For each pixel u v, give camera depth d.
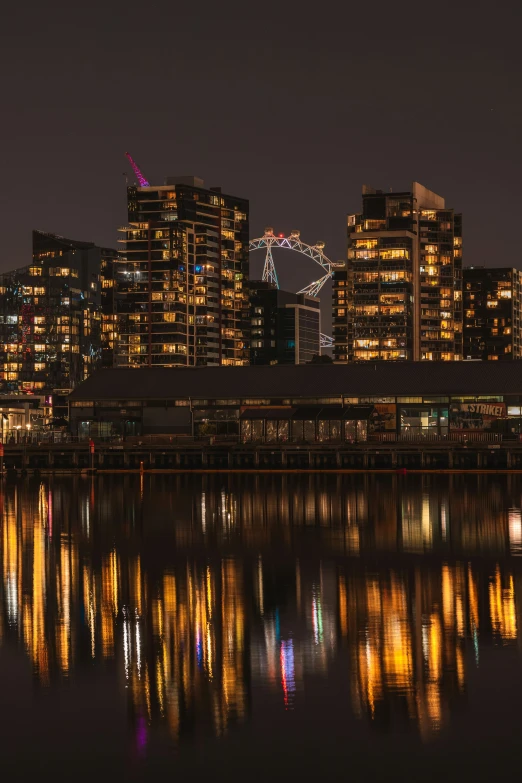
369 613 46.88
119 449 149.88
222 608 48.34
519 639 41.75
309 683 36.25
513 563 61.78
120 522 85.19
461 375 164.00
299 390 165.12
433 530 78.56
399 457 144.38
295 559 63.84
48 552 67.69
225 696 35.16
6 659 39.53
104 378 176.00
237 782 28.91
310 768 29.62
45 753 30.77
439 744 31.00
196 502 102.50
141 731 32.22
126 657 39.72
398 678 36.69
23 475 142.88
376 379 165.25
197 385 170.50
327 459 145.25
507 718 32.81
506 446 141.75
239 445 147.88
